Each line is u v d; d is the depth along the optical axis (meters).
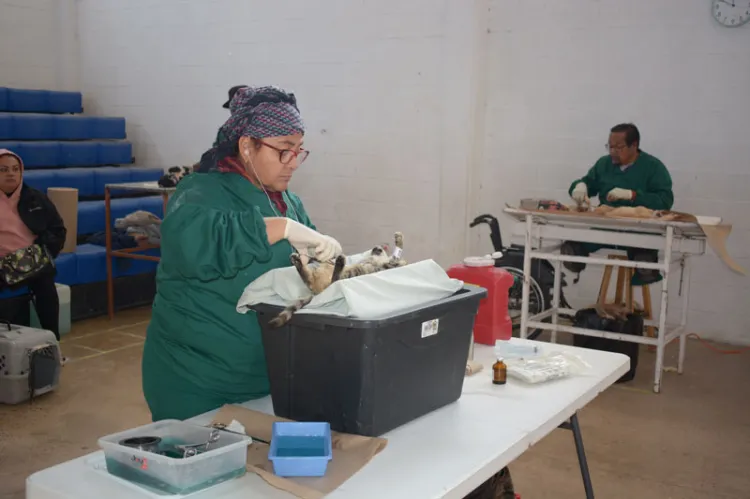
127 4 6.52
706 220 3.76
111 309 5.11
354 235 5.75
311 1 5.64
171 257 1.51
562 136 5.02
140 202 5.65
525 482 2.86
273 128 1.64
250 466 1.27
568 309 4.36
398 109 5.42
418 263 1.57
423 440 1.41
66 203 4.93
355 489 1.20
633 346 4.01
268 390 1.72
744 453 3.13
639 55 4.72
